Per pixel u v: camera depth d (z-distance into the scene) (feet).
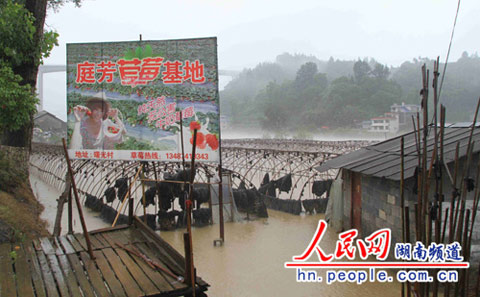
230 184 49.98
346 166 37.93
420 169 17.13
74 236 25.43
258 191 55.83
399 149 36.86
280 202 55.16
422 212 16.76
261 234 43.91
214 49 36.11
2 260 21.30
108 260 21.18
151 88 36.99
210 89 36.32
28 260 21.34
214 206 48.96
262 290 29.19
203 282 18.70
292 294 28.40
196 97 36.50
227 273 32.53
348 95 250.16
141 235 25.53
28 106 35.22
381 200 34.65
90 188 67.92
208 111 36.40
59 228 32.71
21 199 45.27
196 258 36.27
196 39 36.24
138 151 37.32
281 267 33.71
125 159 37.52
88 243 21.39
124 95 37.37
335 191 44.78
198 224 47.03
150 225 45.09
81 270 19.98
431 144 34.35
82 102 37.81
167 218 45.60
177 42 36.47
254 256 36.60
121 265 20.45
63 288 18.11
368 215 37.42
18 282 18.61
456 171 15.97
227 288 29.63
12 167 48.75
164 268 19.89
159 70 36.83
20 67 45.83
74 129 38.04
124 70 37.27
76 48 37.68
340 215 43.93
